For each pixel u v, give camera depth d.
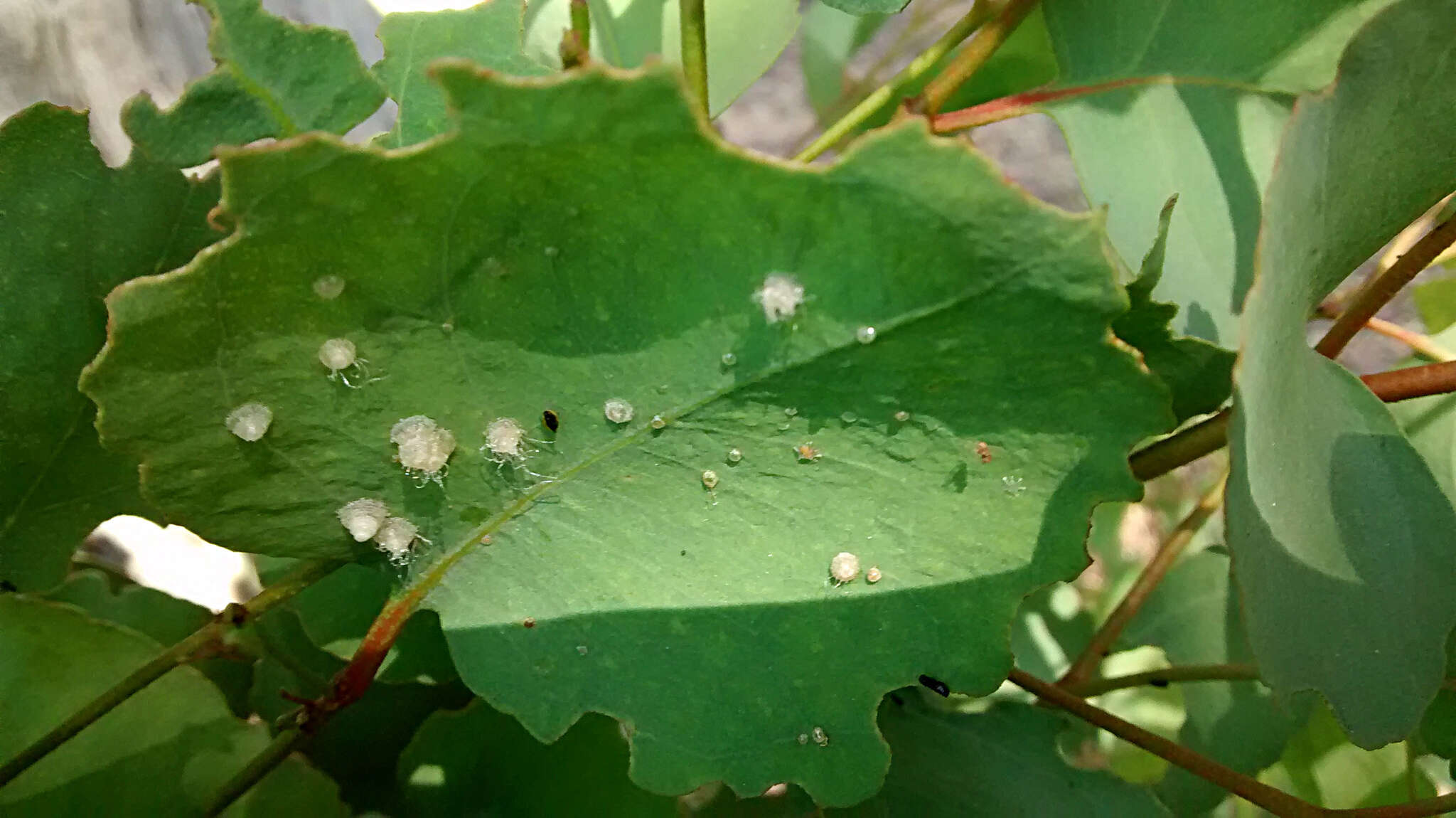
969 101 0.14
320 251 0.08
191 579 0.17
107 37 0.15
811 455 0.09
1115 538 0.21
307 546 0.10
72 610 0.11
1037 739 0.13
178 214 0.11
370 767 0.13
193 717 0.11
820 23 0.17
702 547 0.10
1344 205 0.09
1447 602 0.09
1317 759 0.16
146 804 0.11
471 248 0.08
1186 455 0.11
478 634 0.10
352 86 0.10
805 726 0.10
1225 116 0.11
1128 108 0.11
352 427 0.09
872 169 0.08
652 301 0.09
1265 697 0.16
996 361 0.08
